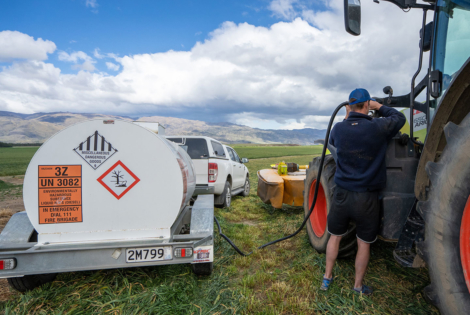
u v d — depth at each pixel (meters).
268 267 3.20
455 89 1.71
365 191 2.34
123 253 2.47
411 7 2.50
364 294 2.46
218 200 6.31
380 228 2.45
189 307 2.37
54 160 2.50
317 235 3.44
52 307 2.41
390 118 2.36
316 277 2.82
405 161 2.48
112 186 2.58
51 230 2.51
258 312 2.29
